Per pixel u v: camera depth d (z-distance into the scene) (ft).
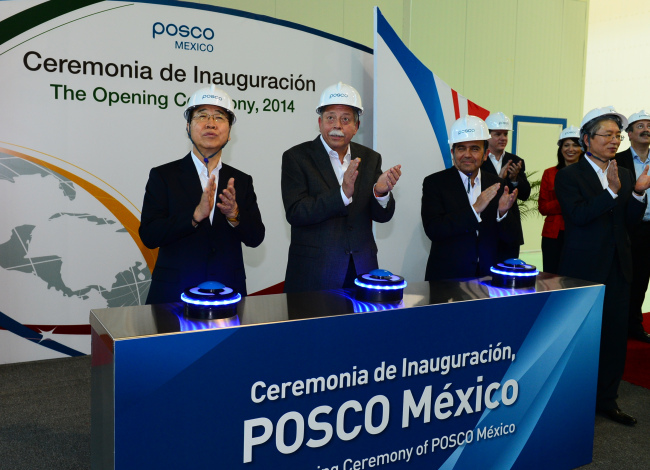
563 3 22.77
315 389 5.19
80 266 11.39
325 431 5.29
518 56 22.16
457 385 6.02
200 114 7.25
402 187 11.95
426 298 6.04
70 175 11.11
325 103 7.78
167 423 4.55
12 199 10.77
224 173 7.58
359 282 5.96
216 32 11.94
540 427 6.75
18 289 11.00
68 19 10.78
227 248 7.41
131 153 11.53
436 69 20.58
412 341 5.67
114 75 11.23
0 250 10.80
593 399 7.20
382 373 5.53
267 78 12.44
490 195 8.15
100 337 4.85
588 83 30.94
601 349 8.89
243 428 4.88
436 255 9.13
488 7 21.20
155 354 4.45
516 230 9.34
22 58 10.54
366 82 13.29
